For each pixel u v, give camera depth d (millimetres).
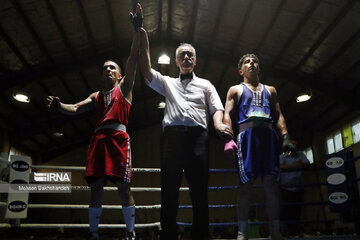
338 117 12953
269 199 2611
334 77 10430
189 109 2492
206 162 2375
